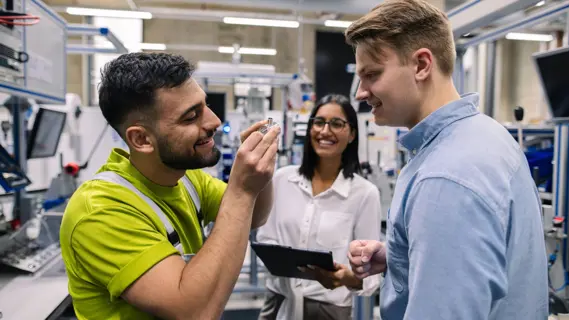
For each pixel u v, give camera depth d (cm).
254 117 389
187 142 72
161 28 717
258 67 377
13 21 151
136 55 75
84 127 392
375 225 151
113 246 65
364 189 155
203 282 64
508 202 64
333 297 150
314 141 159
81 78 605
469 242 60
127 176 77
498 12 133
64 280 161
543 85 195
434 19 73
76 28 241
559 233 180
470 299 59
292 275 138
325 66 762
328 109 156
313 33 755
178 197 83
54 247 197
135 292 64
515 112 241
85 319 72
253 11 657
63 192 266
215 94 389
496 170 64
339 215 152
